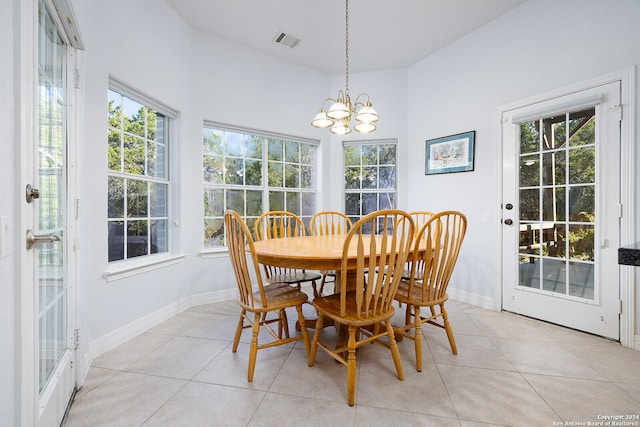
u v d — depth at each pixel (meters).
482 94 2.72
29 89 0.82
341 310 1.43
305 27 2.76
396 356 1.51
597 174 2.03
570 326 2.17
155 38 2.30
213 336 2.07
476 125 2.78
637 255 0.73
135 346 1.92
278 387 1.46
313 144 3.69
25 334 0.79
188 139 2.70
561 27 2.19
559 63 2.20
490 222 2.67
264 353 1.82
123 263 2.11
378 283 1.43
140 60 2.15
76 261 1.45
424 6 2.46
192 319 2.40
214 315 2.50
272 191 3.42
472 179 2.82
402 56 3.27
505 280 2.57
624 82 1.90
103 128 1.85
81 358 1.50
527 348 1.86
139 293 2.14
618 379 1.51
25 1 0.79
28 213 0.83
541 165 2.35
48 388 1.09
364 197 3.76
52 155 1.21
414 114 3.43
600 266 2.02
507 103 2.53
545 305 2.31
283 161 3.50
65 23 1.27
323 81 3.67
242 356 1.78
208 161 2.96
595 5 2.02
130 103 2.23
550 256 2.30
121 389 1.45
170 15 2.46
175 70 2.53
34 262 0.89
